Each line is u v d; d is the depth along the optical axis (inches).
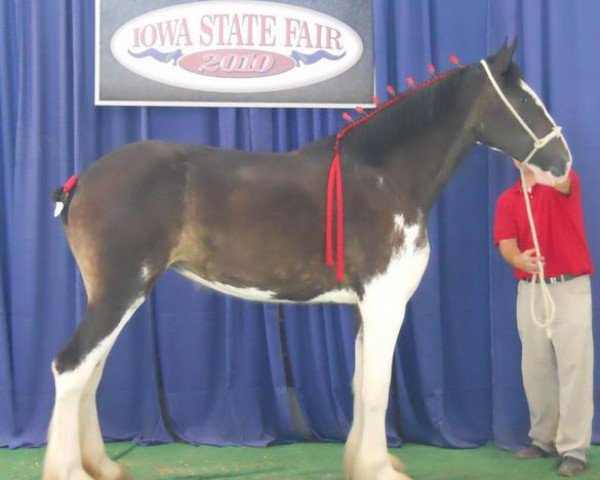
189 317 142.2
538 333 129.0
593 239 140.7
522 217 128.0
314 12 140.8
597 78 140.0
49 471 99.9
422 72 141.7
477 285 144.9
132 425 142.7
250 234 106.7
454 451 138.3
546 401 131.2
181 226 106.2
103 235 102.4
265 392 145.0
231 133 140.9
